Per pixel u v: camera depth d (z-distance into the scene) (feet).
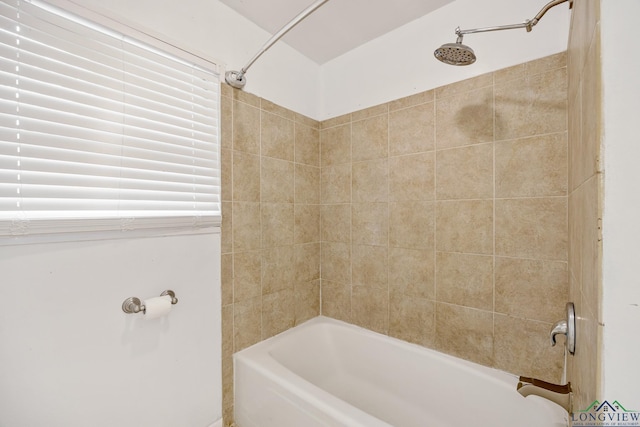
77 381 3.08
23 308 2.74
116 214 3.33
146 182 3.60
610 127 1.24
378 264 5.49
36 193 2.80
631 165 1.21
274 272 5.37
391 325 5.33
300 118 5.90
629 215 1.21
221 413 4.50
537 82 3.82
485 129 4.24
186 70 4.02
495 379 4.00
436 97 4.71
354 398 5.26
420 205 4.92
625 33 1.22
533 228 3.87
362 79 5.67
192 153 4.10
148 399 3.66
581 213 2.05
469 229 4.41
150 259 3.65
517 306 4.02
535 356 3.88
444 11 4.60
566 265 3.63
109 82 3.29
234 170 4.66
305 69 6.04
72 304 3.03
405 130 5.09
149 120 3.64
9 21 2.65
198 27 4.15
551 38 3.72
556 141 3.68
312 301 6.21
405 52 5.07
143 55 3.58
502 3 4.08
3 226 2.56
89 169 3.13
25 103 2.74
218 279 4.46
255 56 4.19
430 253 4.82
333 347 5.86
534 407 3.56
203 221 4.18
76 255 3.06
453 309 4.59
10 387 2.68
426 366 4.69
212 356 4.38
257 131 5.03
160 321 3.76
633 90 1.20
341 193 6.03
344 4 4.57
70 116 3.01
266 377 4.11
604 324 1.25
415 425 4.59
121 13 3.35
